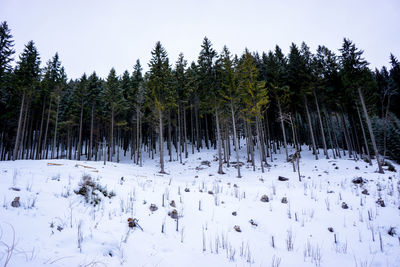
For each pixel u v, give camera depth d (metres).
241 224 6.39
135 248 4.11
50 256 3.12
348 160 21.73
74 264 3.11
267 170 21.14
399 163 27.28
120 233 4.52
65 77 34.41
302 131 37.38
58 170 10.45
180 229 5.50
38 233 3.65
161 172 20.30
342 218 7.25
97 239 4.01
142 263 3.68
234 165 23.58
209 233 5.59
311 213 7.60
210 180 16.77
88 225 4.49
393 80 32.50
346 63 20.59
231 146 37.00
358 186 11.77
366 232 6.29
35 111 32.12
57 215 4.56
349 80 20.59
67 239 3.73
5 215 3.95
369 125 17.70
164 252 4.26
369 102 21.83
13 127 31.17
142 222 5.35
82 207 5.39
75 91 32.69
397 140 28.28
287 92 27.08
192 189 10.08
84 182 6.77
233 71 21.77
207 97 24.02
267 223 6.64
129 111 35.03
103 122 35.75
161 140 21.25
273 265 4.36
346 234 6.16
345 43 20.81
